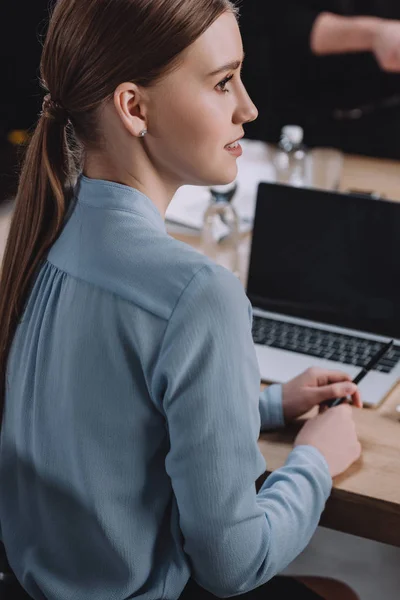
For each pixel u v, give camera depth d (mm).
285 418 1501
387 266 1829
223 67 1087
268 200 1953
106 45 1055
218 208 2182
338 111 3271
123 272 1081
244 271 2152
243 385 1068
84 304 1107
